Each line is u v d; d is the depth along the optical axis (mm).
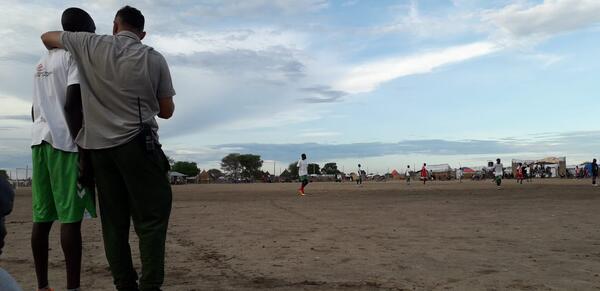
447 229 7727
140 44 3314
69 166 3445
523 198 16250
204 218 9828
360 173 45188
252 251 5715
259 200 16734
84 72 3199
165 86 3346
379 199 16531
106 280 4312
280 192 24875
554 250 5715
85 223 9125
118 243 3303
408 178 44188
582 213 10438
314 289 3932
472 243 6246
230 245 6172
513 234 7094
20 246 6281
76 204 3445
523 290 3891
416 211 11266
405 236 6922
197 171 122750
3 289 1498
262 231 7586
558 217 9602
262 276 4387
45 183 3502
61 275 4500
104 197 3270
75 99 3303
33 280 4277
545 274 4434
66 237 3459
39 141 3426
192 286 4016
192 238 6832
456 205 13164
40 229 3545
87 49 3195
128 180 3137
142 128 3135
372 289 3932
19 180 52562
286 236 6980
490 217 9672
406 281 4184
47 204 3516
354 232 7398
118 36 3275
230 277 4352
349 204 14008
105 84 3141
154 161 3158
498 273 4480
